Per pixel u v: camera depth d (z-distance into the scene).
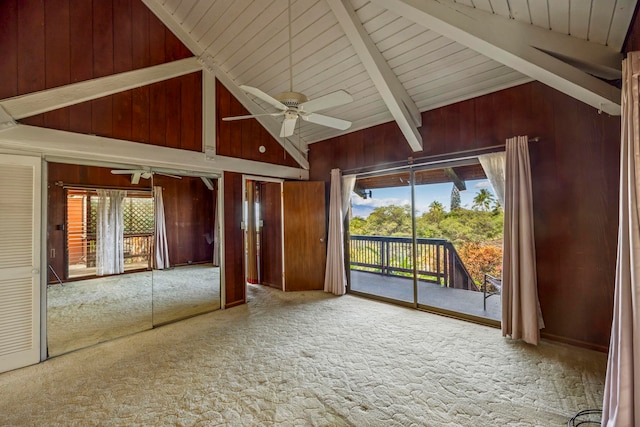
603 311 2.67
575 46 2.44
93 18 3.06
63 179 3.00
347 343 2.95
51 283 2.92
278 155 4.96
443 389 2.17
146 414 1.94
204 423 1.85
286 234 4.96
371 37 3.04
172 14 3.64
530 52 2.38
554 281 2.92
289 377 2.35
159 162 3.55
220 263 4.14
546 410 1.93
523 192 2.91
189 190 4.14
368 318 3.65
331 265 4.87
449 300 4.24
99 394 2.16
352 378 2.33
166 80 3.62
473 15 2.35
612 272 2.62
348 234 4.92
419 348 2.82
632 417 1.48
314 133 5.05
